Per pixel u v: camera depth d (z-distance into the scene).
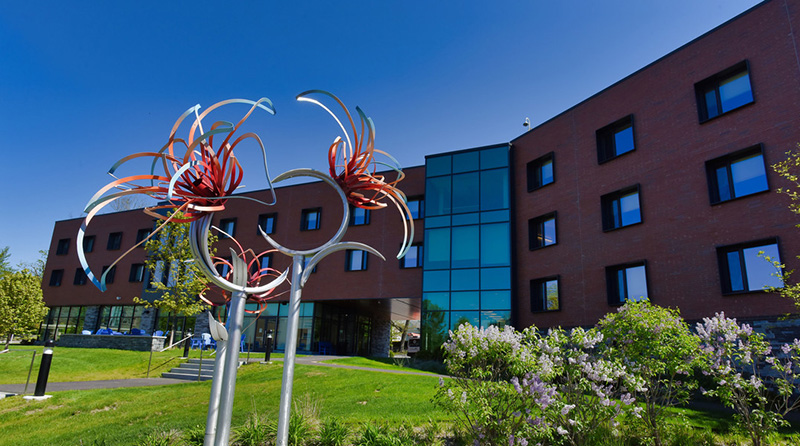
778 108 13.14
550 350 6.27
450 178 22.91
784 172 10.84
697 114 15.16
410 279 24.19
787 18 13.35
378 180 5.75
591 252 17.73
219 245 30.30
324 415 8.43
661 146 16.08
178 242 23.25
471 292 20.91
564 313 18.23
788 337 11.79
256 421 7.33
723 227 13.87
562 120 20.11
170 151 4.71
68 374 17.38
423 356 20.45
